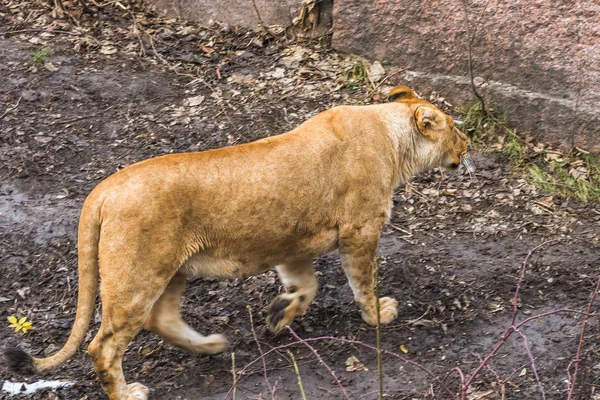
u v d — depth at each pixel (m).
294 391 10.66
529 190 15.09
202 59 18.28
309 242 10.98
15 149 15.73
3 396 10.84
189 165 10.14
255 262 10.77
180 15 19.75
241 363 11.30
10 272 13.23
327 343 11.59
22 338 11.94
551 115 15.97
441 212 14.63
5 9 19.58
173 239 9.96
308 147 10.80
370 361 11.19
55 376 11.23
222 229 10.32
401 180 11.83
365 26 17.80
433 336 11.66
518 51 16.17
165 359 11.45
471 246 13.73
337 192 10.98
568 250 13.53
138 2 19.94
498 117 16.50
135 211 9.78
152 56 18.34
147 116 16.67
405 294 12.61
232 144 15.84
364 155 11.09
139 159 15.57
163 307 10.74
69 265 13.28
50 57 17.94
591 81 15.53
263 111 16.64
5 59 17.83
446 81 17.02
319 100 17.00
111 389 10.13
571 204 14.84
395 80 17.58
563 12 15.55
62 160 15.58
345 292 12.70
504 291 12.58
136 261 9.80
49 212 14.27
